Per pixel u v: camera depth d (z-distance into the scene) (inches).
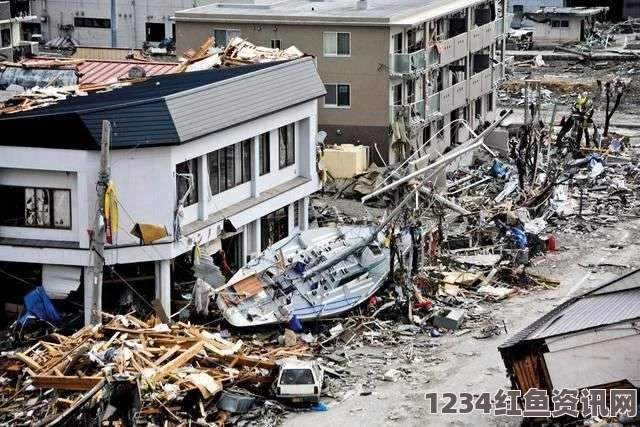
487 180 3641.7
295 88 2864.2
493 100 4562.0
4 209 2470.5
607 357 1886.1
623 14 7288.4
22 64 3432.6
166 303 2460.6
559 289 2800.2
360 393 2192.4
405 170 3385.8
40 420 1971.0
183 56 3663.9
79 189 2383.1
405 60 3646.7
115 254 2400.3
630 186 3722.9
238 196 2736.2
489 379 2247.8
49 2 6102.4
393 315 2556.6
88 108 2432.3
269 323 2431.1
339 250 2672.2
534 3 7135.8
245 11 3922.2
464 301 2689.5
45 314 2412.6
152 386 2048.5
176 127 2412.6
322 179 3051.2
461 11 4138.8
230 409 2081.7
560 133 4013.3
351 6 4047.7
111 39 5723.4
